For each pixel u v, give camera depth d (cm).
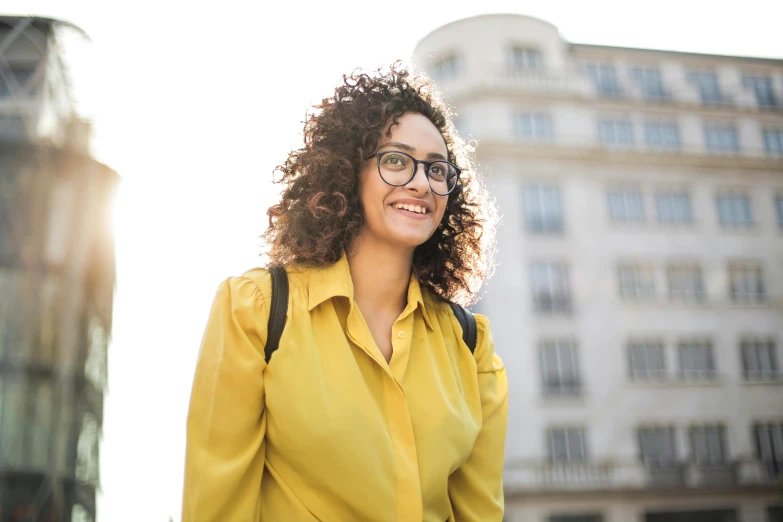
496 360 185
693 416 2403
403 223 159
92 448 1734
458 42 2636
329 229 158
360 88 173
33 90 1806
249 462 139
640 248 2525
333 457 137
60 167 1783
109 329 1831
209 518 134
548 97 2570
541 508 2241
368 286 163
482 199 204
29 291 1694
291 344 144
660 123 2688
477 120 2519
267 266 160
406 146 162
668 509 2317
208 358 145
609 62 2756
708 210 2620
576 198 2509
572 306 2416
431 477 147
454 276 187
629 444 2336
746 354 2508
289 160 179
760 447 2423
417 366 157
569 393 2339
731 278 2570
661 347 2455
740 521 2344
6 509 1561
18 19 1848
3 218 1716
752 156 2691
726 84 2809
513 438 2269
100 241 1828
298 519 140
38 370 1667
